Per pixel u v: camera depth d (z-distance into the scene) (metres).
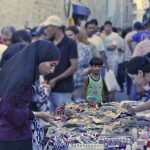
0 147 5.47
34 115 5.62
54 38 9.45
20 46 8.46
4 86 5.39
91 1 25.39
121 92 15.40
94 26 13.38
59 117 6.39
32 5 18.30
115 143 5.25
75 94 10.52
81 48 10.73
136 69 6.24
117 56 15.12
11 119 5.37
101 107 6.90
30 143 5.61
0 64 8.49
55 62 5.48
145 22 13.14
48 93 8.37
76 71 9.96
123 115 6.35
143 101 7.03
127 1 30.33
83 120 6.20
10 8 17.19
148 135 5.46
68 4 21.53
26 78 5.27
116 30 18.97
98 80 8.57
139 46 10.10
